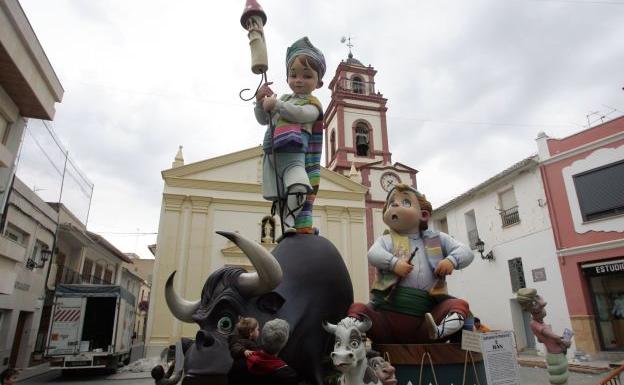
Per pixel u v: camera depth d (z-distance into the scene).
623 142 15.08
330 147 34.25
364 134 32.62
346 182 25.12
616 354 14.03
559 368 5.33
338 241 23.83
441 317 3.94
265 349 3.00
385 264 4.13
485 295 20.39
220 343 3.13
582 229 15.78
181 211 21.97
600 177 15.58
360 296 22.95
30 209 17.22
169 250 21.03
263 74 4.20
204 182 22.55
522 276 18.23
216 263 21.44
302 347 3.47
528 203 18.05
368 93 34.84
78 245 23.69
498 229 19.78
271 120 4.18
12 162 11.40
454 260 4.14
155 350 19.12
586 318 15.01
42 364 19.92
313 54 4.42
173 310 3.72
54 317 15.53
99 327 16.62
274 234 22.59
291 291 3.61
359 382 3.37
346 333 3.37
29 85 10.73
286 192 4.05
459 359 3.86
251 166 23.66
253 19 4.21
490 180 19.84
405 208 4.46
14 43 9.87
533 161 17.61
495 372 3.86
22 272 16.91
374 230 27.08
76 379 14.76
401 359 3.82
